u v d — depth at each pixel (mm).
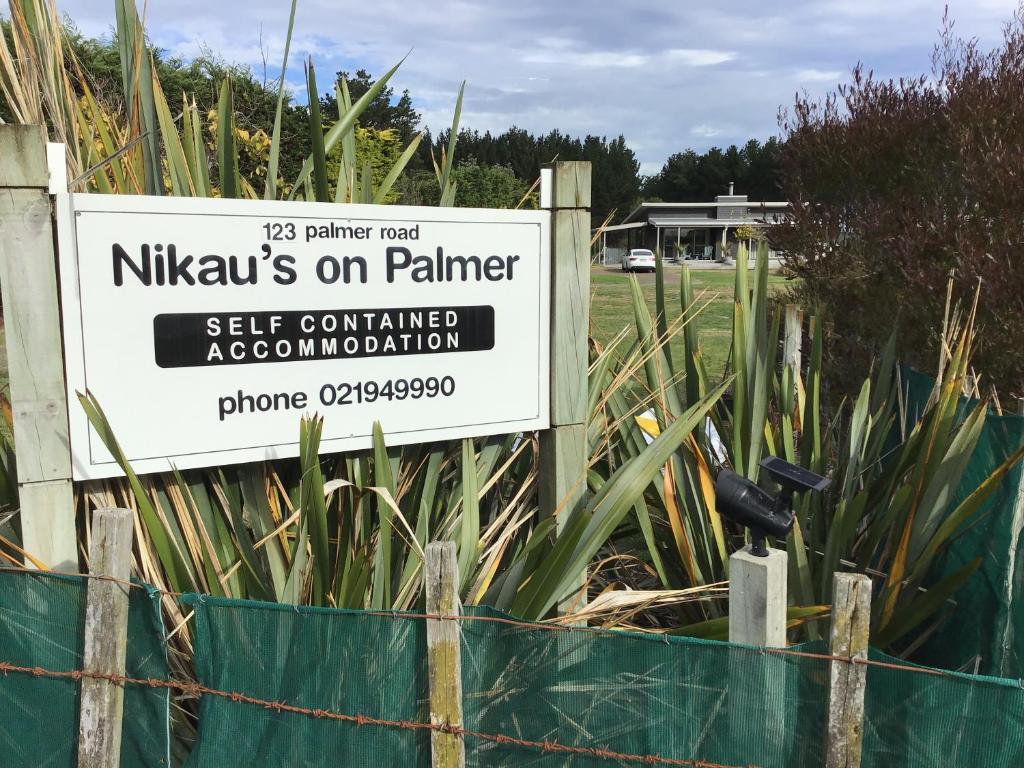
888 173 5906
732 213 54938
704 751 2188
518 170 83688
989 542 3082
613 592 3059
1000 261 4738
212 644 2324
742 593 2506
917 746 2104
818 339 3945
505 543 3162
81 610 2336
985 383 4840
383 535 2828
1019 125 5211
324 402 2852
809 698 2127
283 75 3301
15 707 2422
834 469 4234
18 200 2381
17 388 2441
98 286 2504
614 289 21594
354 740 2301
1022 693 2010
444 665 2213
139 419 2604
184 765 2391
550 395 3209
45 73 3039
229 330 2686
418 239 2914
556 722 2254
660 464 2979
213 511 2885
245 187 3559
